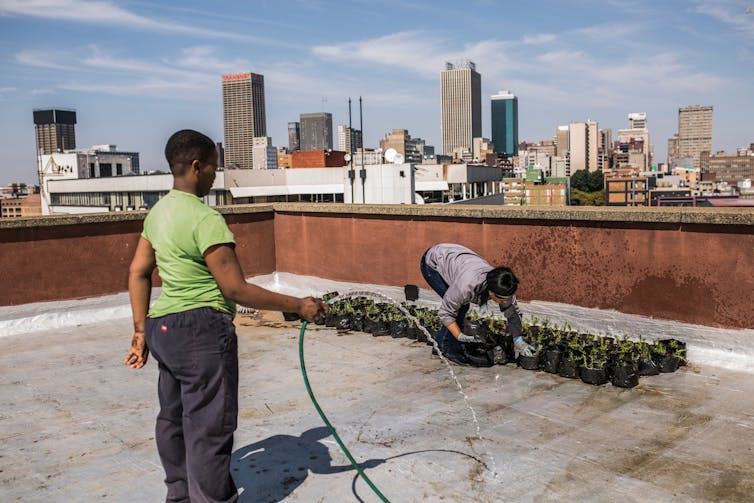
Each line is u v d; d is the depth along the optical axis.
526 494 2.96
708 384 4.45
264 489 3.04
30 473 3.29
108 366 5.21
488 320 5.89
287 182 63.09
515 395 4.32
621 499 2.89
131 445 3.63
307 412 4.07
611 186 159.25
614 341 5.29
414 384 4.60
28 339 6.13
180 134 2.50
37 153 114.00
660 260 5.20
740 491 2.95
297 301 2.61
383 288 7.48
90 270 6.95
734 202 134.62
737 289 4.79
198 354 2.38
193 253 2.37
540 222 5.95
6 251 6.35
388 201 43.91
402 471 3.21
